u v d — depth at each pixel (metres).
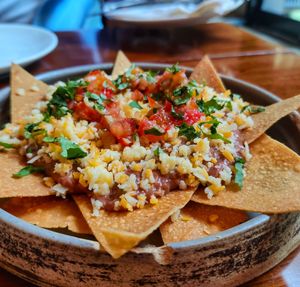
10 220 0.18
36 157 0.23
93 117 0.25
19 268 0.19
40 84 0.31
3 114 0.30
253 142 0.25
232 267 0.18
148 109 0.25
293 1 0.69
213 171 0.22
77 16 0.87
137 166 0.21
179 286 0.18
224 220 0.20
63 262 0.17
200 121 0.24
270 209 0.18
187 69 0.32
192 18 0.49
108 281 0.17
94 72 0.30
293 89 0.37
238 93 0.31
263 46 0.49
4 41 0.47
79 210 0.21
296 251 0.21
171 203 0.20
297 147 0.25
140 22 0.49
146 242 0.20
